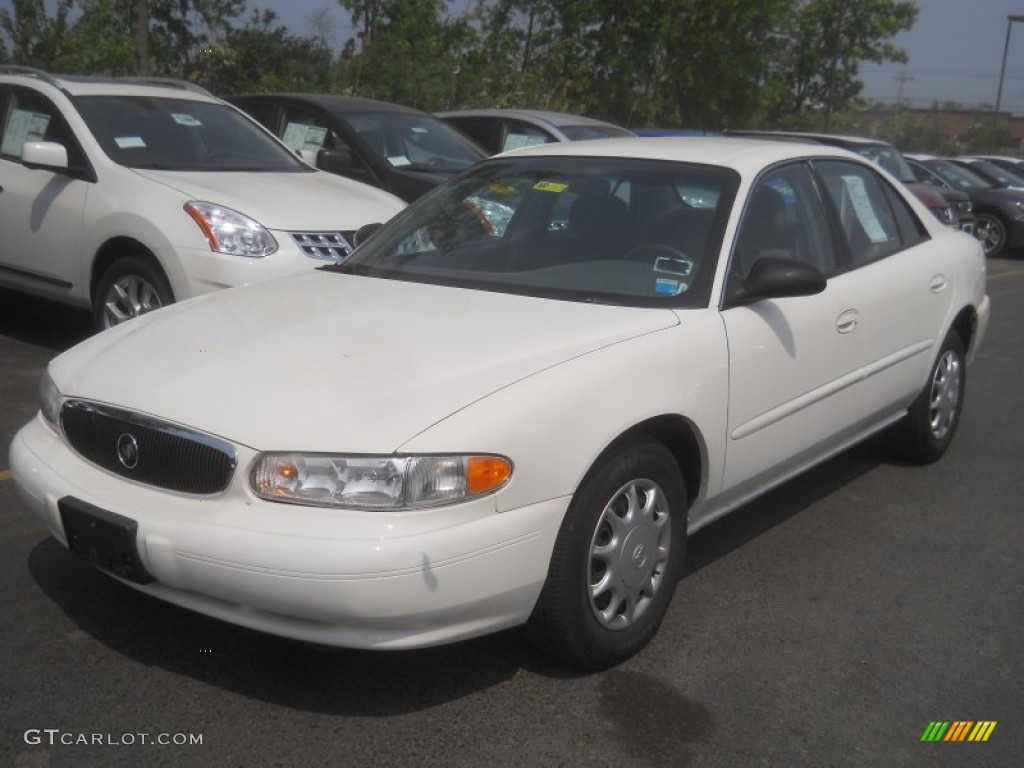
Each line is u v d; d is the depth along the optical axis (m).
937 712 3.47
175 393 3.30
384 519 2.97
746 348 3.99
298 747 3.13
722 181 4.36
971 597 4.33
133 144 7.05
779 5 24.95
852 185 5.17
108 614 3.83
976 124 61.06
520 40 23.53
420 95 18.31
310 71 19.27
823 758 3.20
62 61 18.38
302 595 2.95
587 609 3.42
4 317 8.28
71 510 3.31
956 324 5.85
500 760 3.11
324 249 6.44
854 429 4.95
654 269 4.10
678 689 3.53
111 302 6.67
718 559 4.60
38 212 7.02
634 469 3.52
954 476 5.84
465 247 4.46
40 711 3.24
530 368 3.35
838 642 3.90
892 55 29.77
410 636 3.06
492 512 3.10
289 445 3.05
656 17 23.03
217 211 6.26
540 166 4.77
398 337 3.56
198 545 3.04
